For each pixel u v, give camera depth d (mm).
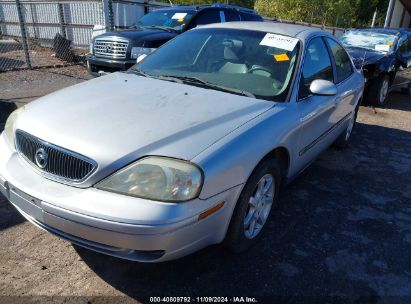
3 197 3494
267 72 3330
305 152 3547
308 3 26484
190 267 2725
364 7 31844
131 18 12359
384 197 4074
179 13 8742
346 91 4438
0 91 7102
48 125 2475
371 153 5480
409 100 10031
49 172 2365
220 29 3908
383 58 8391
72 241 2285
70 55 11117
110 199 2131
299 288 2604
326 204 3809
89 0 11891
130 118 2518
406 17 25062
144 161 2193
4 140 2807
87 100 2822
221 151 2324
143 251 2154
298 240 3145
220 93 3057
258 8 27062
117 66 7441
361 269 2846
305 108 3281
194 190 2156
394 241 3244
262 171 2719
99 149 2229
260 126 2688
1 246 2830
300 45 3531
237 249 2775
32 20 14734
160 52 3947
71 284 2510
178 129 2412
